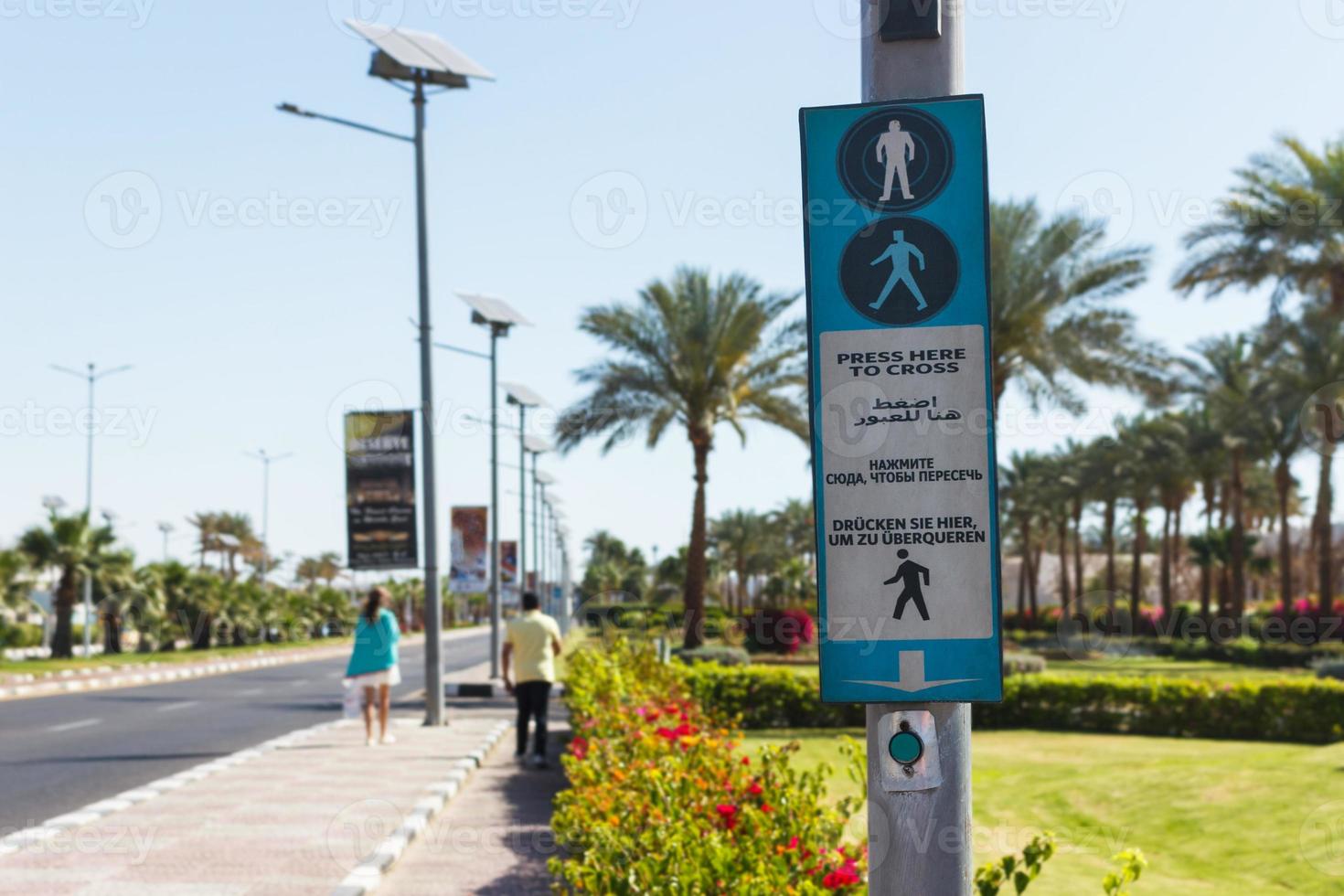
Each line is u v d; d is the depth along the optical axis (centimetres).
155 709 2339
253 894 703
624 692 1261
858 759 596
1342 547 6397
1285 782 1019
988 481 324
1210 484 6078
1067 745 1711
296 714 2203
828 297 333
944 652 322
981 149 331
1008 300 2970
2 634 4566
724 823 520
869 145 334
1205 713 1880
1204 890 763
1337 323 3450
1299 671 3941
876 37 339
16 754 1510
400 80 1895
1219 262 3328
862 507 327
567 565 8412
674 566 9788
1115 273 2995
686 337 3312
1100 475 5741
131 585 5353
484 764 1395
